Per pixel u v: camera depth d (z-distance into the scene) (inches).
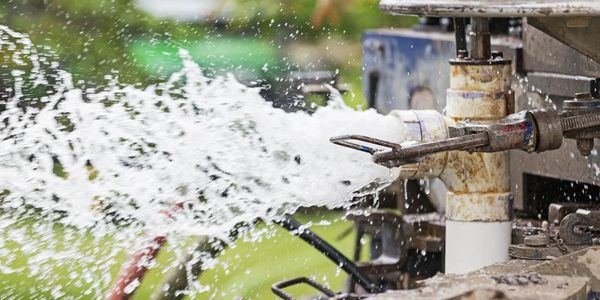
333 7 701.9
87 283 458.0
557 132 297.0
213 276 628.7
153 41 667.4
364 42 517.7
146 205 361.7
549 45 386.9
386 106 500.7
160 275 470.3
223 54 681.0
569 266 285.3
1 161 369.7
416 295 251.9
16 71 521.3
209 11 693.3
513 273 276.8
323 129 333.7
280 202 344.2
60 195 369.1
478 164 331.6
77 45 652.7
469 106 332.8
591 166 369.1
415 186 458.6
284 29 707.4
